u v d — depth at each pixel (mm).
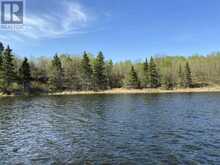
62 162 19109
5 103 67062
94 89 128750
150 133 28422
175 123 34344
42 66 140500
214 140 24875
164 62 178000
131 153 20984
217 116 39906
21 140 26078
